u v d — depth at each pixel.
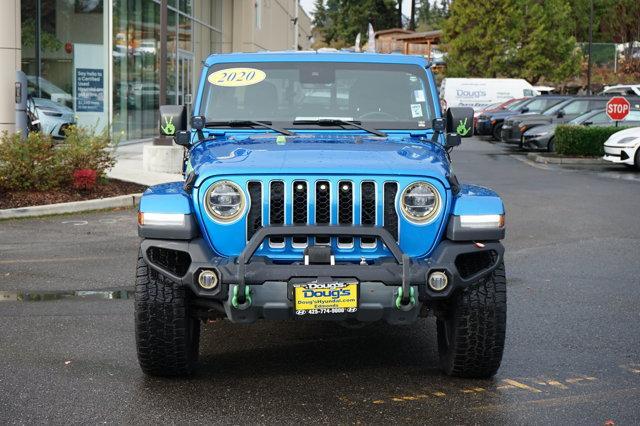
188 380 5.78
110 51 23.97
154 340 5.46
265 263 5.18
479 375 5.79
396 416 5.11
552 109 30.94
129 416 5.07
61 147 15.05
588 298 8.31
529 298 8.30
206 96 6.88
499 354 5.58
